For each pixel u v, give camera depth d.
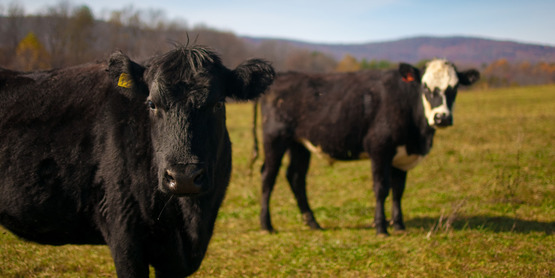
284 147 7.55
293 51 91.50
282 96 7.54
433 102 6.56
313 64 97.81
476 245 5.50
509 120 21.05
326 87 7.41
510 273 4.58
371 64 112.00
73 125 3.43
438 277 4.64
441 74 6.56
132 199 3.29
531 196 7.69
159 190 3.28
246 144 16.84
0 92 3.57
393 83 6.93
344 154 7.29
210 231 3.70
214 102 3.21
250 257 5.58
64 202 3.40
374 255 5.44
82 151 3.38
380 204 6.67
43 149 3.39
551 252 5.14
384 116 6.81
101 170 3.33
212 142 3.27
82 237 3.63
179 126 3.00
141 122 3.39
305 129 7.41
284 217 7.95
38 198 3.38
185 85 3.08
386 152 6.81
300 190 7.57
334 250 5.75
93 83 3.59
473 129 18.03
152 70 3.26
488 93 48.38
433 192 8.80
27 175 3.38
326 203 8.80
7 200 3.43
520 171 9.49
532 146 12.76
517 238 5.71
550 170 9.41
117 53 3.25
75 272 4.80
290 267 5.19
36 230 3.57
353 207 8.31
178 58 3.18
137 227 3.31
